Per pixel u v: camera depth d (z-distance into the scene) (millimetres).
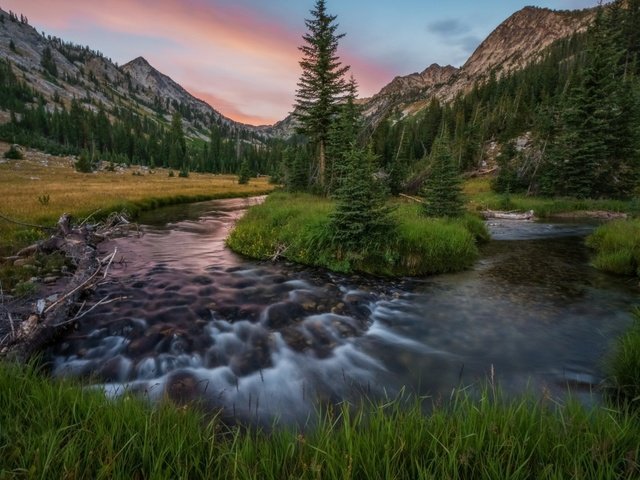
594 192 34125
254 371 5277
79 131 131125
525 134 63031
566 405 3264
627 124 33500
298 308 7777
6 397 2855
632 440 2439
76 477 2064
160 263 11758
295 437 2623
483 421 2623
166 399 3338
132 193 32438
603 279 10531
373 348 6148
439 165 19172
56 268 10031
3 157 80938
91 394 3174
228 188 55281
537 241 17203
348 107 28125
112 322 6652
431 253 11344
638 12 65062
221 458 2332
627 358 4516
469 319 7527
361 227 10961
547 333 6793
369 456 2232
